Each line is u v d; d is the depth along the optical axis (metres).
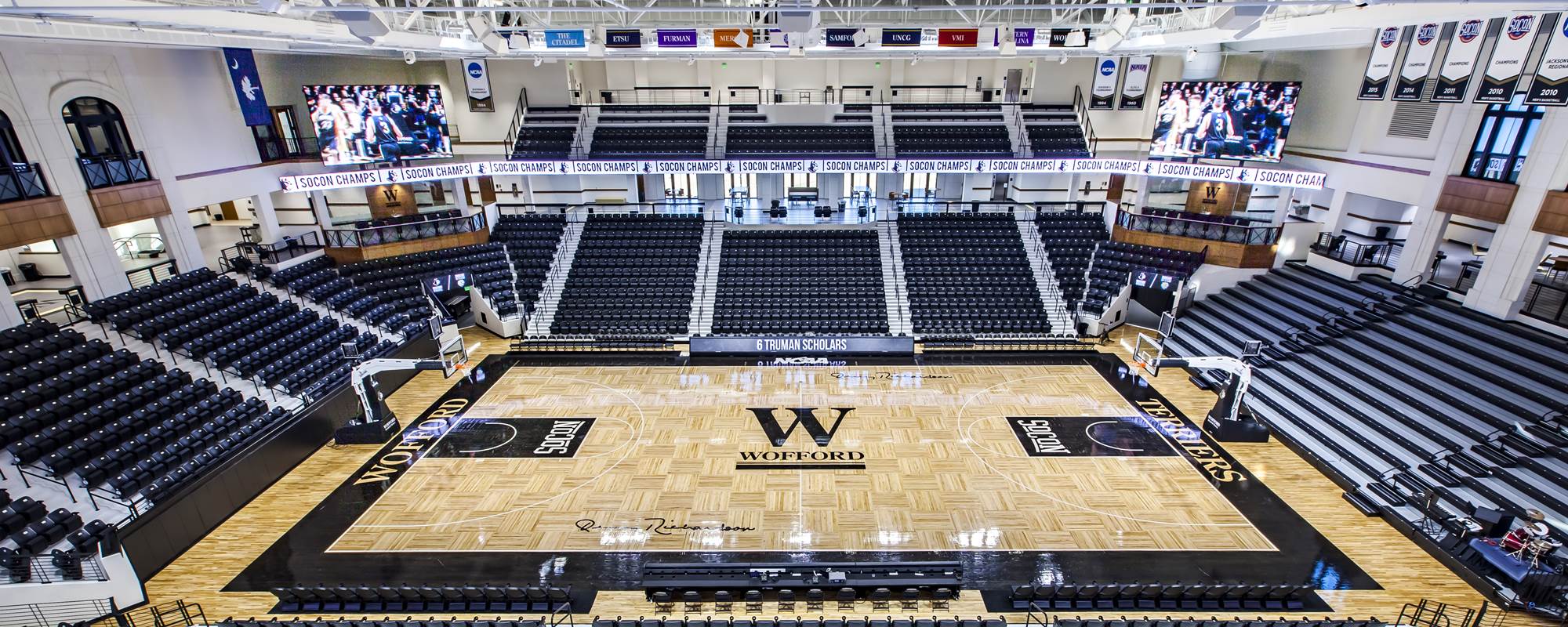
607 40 19.72
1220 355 20.39
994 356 22.00
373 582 12.17
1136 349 21.16
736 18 26.16
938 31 19.80
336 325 19.81
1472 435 14.41
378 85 22.89
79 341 16.17
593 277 25.22
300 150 25.44
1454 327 17.45
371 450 16.47
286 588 11.98
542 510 14.09
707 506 14.20
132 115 18.28
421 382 20.27
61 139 16.56
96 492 12.81
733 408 18.53
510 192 31.72
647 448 16.52
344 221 27.02
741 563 12.52
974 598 11.73
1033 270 25.55
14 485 12.75
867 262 25.81
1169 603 11.51
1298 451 16.02
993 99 33.06
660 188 33.34
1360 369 17.41
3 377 14.45
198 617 11.33
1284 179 21.59
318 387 17.14
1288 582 12.03
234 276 20.84
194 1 14.02
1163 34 19.58
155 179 18.98
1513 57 12.96
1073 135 30.80
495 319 23.56
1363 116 21.98
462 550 12.94
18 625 11.28
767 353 22.20
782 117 31.88
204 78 20.66
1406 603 11.46
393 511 14.08
